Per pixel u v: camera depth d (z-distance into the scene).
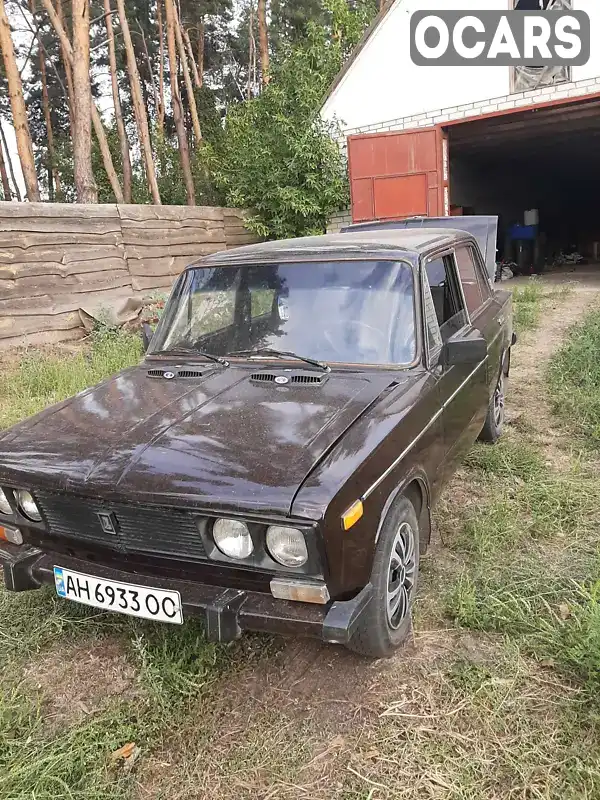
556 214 24.67
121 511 2.46
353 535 2.34
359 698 2.59
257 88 33.38
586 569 3.35
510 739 2.34
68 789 2.18
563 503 4.07
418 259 3.38
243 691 2.67
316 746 2.37
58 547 2.80
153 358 3.68
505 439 5.24
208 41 33.34
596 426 5.20
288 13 31.38
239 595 2.43
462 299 4.13
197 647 2.83
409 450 2.81
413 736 2.39
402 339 3.19
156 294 11.34
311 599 2.28
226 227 14.06
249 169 14.56
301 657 2.86
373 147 13.25
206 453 2.50
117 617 3.17
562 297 12.39
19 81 13.05
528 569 3.35
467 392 3.86
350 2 24.97
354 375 3.11
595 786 2.11
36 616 3.20
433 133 12.88
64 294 9.81
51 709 2.63
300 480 2.29
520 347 8.55
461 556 3.59
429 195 13.12
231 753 2.36
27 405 6.41
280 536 2.25
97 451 2.65
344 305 3.32
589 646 2.59
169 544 2.45
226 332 3.55
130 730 2.45
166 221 12.23
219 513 2.27
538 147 17.50
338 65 15.92
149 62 28.06
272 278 3.51
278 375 3.14
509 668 2.68
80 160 12.55
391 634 2.72
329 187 13.91
